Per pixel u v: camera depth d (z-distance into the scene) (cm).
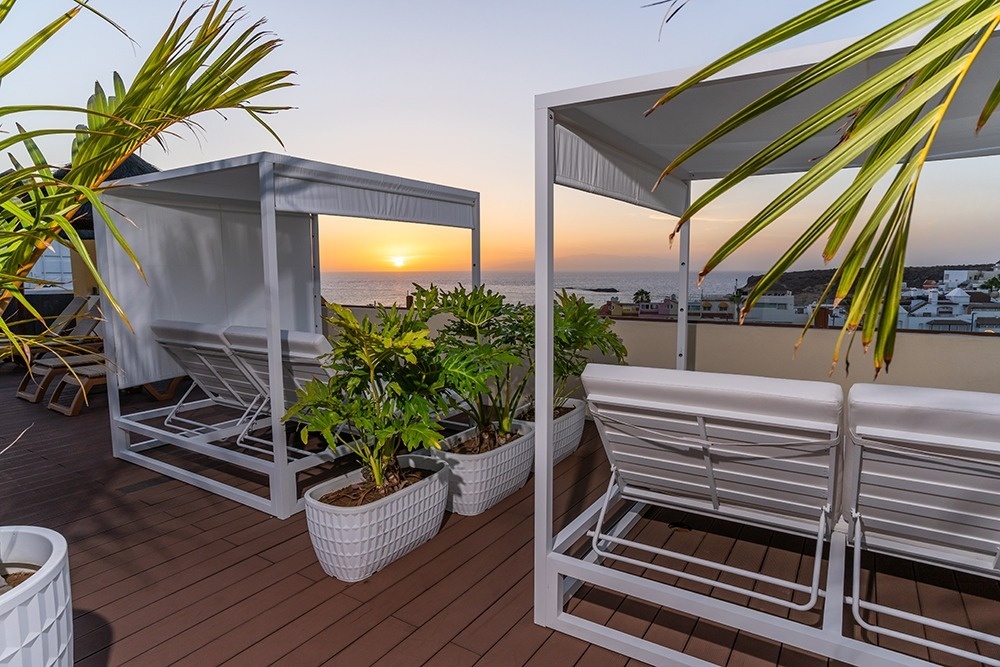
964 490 187
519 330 368
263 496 354
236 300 505
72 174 144
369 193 387
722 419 203
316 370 343
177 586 256
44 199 142
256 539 301
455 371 290
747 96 215
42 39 128
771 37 79
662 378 209
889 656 178
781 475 217
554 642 219
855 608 191
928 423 174
